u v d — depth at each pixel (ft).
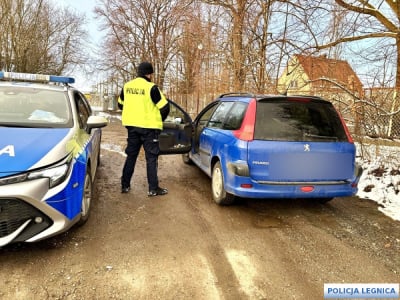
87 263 9.89
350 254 11.03
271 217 14.12
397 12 19.22
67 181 10.23
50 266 9.64
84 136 13.34
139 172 20.95
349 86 21.18
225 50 31.78
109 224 12.69
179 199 15.99
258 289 8.95
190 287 8.91
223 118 16.12
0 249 10.43
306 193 13.15
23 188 9.19
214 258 10.45
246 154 12.82
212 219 13.62
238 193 13.11
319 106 14.02
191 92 57.57
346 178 13.61
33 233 9.56
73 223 10.75
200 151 18.42
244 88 28.99
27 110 13.08
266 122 13.17
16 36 77.92
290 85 25.99
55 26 101.24
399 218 14.40
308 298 8.66
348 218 14.30
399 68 19.94
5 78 14.88
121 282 9.02
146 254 10.53
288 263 10.35
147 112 15.74
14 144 10.18
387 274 9.89
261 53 27.61
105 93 106.32
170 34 80.94
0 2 73.97
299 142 13.06
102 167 21.93
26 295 8.32
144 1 85.15
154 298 8.42
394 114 18.98
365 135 21.26
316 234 12.52
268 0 26.22
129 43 92.94
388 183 18.21
